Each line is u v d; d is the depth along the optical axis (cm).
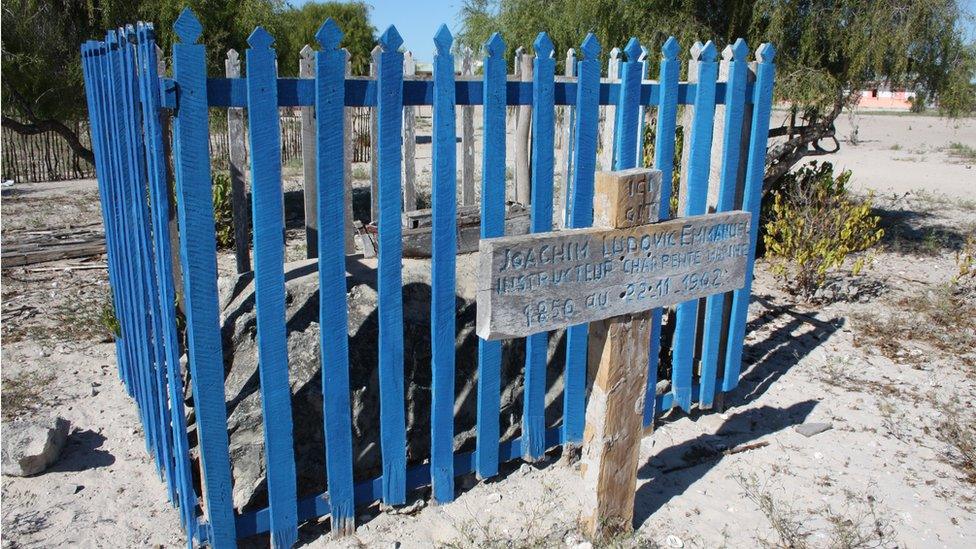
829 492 424
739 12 962
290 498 356
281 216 319
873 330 683
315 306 422
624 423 361
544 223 398
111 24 1068
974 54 978
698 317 523
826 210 838
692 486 431
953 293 801
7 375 553
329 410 354
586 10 1023
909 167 2119
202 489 363
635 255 335
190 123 291
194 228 302
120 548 364
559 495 415
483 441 410
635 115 420
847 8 912
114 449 457
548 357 481
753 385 572
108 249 518
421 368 427
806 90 912
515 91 373
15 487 415
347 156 545
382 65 324
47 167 1666
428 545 371
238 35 1164
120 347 534
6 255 866
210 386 324
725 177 468
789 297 788
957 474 445
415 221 518
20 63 1030
